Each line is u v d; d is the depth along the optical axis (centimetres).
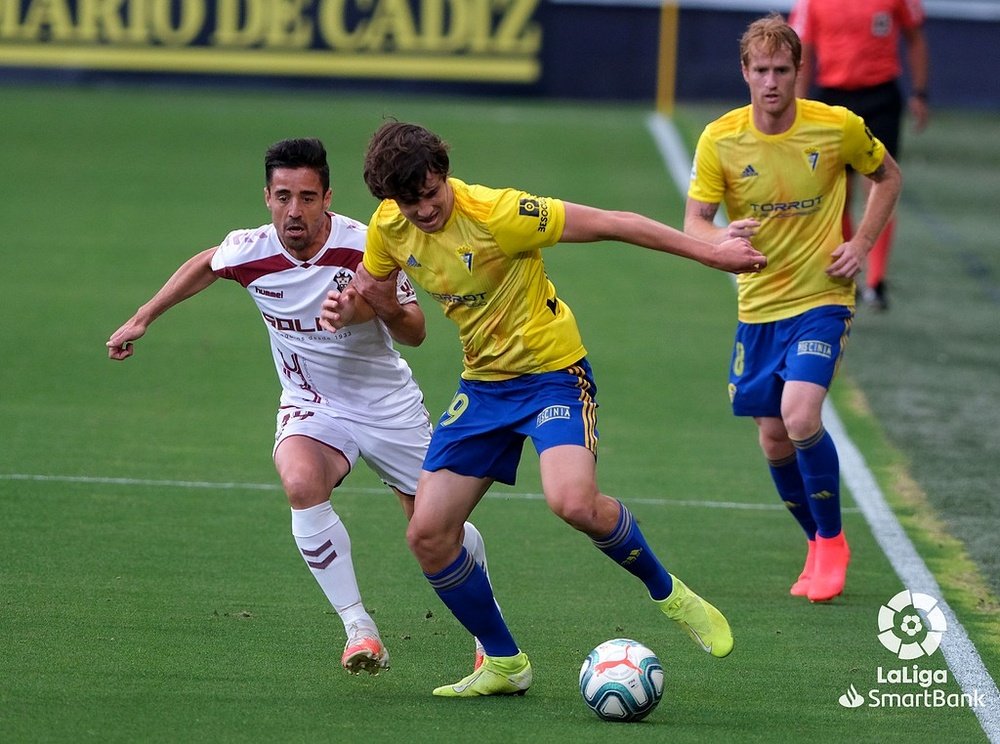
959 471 2658
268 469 2598
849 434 2897
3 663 1675
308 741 1477
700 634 1662
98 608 1888
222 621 1856
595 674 1561
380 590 2023
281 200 1720
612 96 7212
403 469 1838
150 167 5519
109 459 2616
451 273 1609
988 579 2102
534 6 7106
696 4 7156
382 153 1511
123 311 3759
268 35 7100
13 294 3875
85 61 7162
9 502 2347
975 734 1552
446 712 1578
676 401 3138
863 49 3619
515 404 1641
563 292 4103
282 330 1812
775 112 2008
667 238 1584
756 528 2358
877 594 2042
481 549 1730
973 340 3706
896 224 5144
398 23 7088
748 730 1544
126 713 1538
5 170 5412
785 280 2072
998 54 7462
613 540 1599
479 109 6869
